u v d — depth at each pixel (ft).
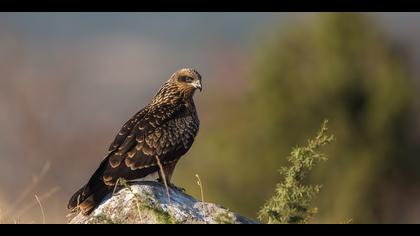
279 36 73.41
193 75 38.29
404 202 70.23
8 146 112.16
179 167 71.26
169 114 36.01
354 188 67.46
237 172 69.26
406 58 73.31
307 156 30.07
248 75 74.79
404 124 70.79
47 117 125.39
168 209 29.73
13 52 168.14
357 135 69.72
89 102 167.73
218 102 74.69
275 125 70.03
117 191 31.99
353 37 72.43
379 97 70.79
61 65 184.24
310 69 72.02
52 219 45.65
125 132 34.60
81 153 117.91
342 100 70.69
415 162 70.08
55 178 101.24
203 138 71.26
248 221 29.50
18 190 96.73
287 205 29.45
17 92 130.21
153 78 261.44
